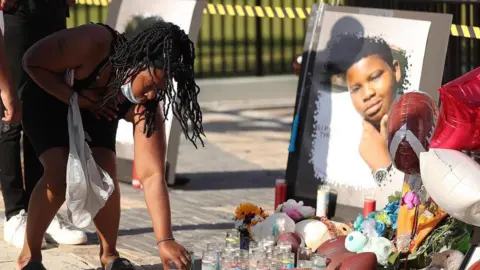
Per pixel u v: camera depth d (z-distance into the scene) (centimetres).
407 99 573
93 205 576
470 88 487
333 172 721
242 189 903
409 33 689
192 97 530
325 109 729
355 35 716
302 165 738
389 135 575
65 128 583
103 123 594
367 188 702
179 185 915
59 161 574
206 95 1455
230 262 563
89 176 566
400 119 566
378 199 696
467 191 474
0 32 583
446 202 487
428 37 680
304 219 656
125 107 571
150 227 757
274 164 1020
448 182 481
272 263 558
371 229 608
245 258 570
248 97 1447
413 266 571
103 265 630
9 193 709
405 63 688
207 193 884
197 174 968
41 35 693
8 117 588
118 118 576
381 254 571
